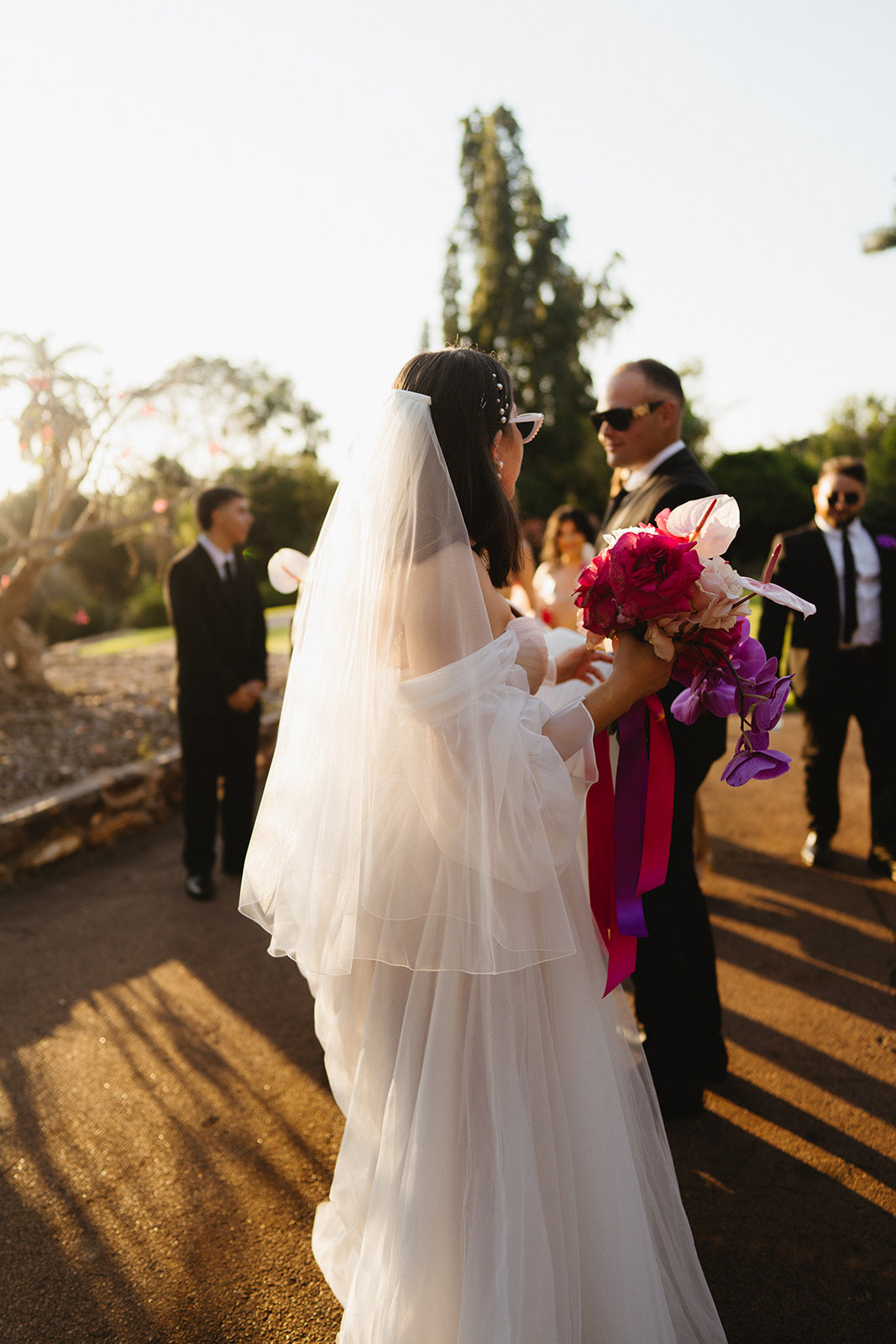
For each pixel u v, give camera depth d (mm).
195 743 4164
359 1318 1477
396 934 1519
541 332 22859
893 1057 2783
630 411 2752
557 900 1504
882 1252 2037
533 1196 1437
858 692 4203
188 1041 3018
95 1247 2121
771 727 1613
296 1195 2277
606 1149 1540
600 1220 1515
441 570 1457
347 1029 1684
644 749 1848
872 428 36188
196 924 3949
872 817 4273
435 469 1479
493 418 1631
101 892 4352
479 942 1449
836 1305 1896
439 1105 1479
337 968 1575
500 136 22938
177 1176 2361
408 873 1508
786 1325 1852
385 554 1488
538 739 1515
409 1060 1518
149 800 5422
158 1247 2115
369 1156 1606
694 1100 2527
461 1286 1429
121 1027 3107
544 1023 1554
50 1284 2016
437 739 1444
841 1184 2260
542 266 22734
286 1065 2863
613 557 1615
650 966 2475
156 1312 1928
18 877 4484
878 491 29984
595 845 1867
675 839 2514
